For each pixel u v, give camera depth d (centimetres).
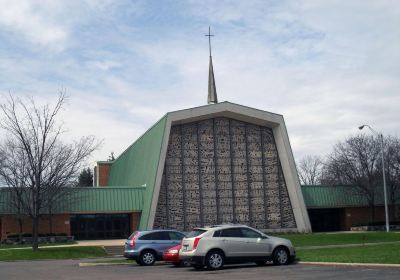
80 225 5112
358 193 5672
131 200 5166
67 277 1961
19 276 2078
